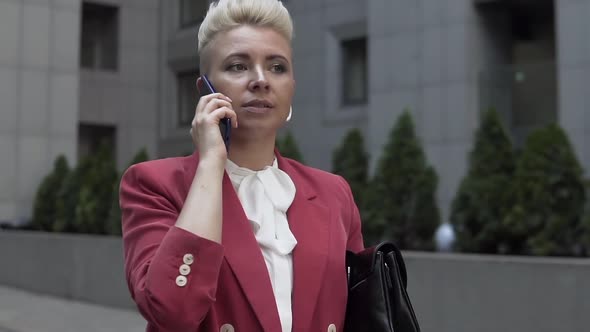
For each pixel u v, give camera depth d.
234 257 1.73
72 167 16.34
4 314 9.48
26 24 16.05
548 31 14.98
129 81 22.02
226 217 1.78
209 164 1.68
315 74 18.33
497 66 14.41
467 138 13.70
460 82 13.90
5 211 15.46
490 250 8.70
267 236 1.82
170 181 1.85
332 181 2.10
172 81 22.20
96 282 10.42
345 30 17.67
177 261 1.58
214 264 1.61
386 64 15.09
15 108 15.79
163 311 1.56
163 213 1.78
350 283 1.94
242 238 1.76
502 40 14.61
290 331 1.75
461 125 13.82
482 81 13.77
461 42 13.97
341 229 1.96
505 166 9.80
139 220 1.80
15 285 12.43
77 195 14.55
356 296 1.90
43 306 10.20
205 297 1.59
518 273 5.72
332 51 17.92
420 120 14.45
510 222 8.20
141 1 22.38
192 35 21.48
